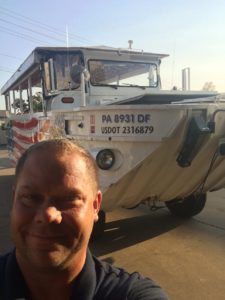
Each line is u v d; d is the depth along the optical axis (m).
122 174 3.68
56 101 5.44
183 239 4.70
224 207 6.20
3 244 4.75
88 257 1.21
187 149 3.54
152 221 5.51
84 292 1.14
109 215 5.88
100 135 3.88
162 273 3.74
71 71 5.55
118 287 1.18
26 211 1.09
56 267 1.09
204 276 3.63
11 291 1.14
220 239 4.67
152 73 6.48
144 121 3.54
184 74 5.64
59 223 1.08
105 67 5.88
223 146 3.71
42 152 1.12
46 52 5.66
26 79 7.45
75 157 1.13
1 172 11.37
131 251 4.37
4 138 25.72
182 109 3.39
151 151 3.52
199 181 4.23
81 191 1.11
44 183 1.08
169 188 4.14
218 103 3.61
